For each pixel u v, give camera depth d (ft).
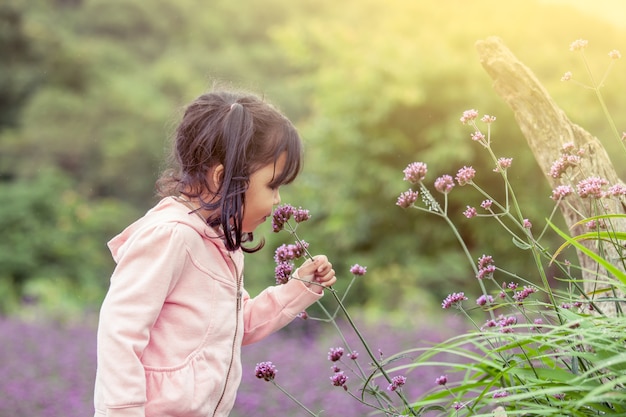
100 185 60.59
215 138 5.22
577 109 31.45
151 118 61.52
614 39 34.45
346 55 33.37
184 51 77.05
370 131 31.19
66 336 21.47
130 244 5.15
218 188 5.25
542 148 7.36
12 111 66.69
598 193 5.08
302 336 23.73
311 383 15.93
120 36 78.23
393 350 18.99
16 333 21.11
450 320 21.24
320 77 33.63
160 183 5.63
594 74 32.60
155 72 69.05
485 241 29.43
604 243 6.63
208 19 80.89
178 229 5.13
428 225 30.30
